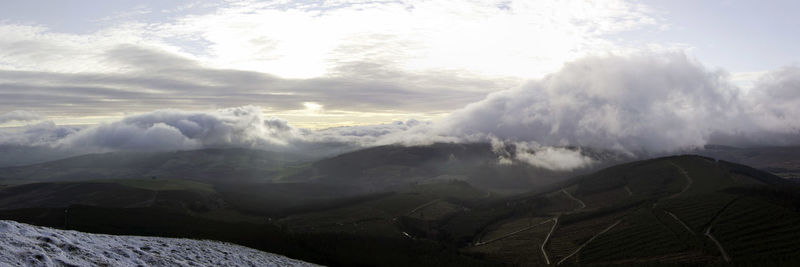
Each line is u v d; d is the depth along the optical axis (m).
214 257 58.44
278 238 132.25
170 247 56.47
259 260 69.06
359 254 138.62
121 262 39.03
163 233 134.88
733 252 164.25
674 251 176.88
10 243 31.69
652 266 159.12
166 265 44.12
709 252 168.75
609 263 174.25
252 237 126.94
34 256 30.45
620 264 168.50
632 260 175.12
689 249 175.88
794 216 182.50
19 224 38.34
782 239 166.00
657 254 177.75
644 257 176.88
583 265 174.62
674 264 158.12
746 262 151.12
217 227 152.25
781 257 150.25
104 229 148.62
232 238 122.06
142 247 50.09
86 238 44.09
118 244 46.66
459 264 156.62
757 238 171.88
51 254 32.50
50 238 36.31
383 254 148.62
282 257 84.81
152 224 153.50
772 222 182.62
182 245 62.28
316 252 123.81
